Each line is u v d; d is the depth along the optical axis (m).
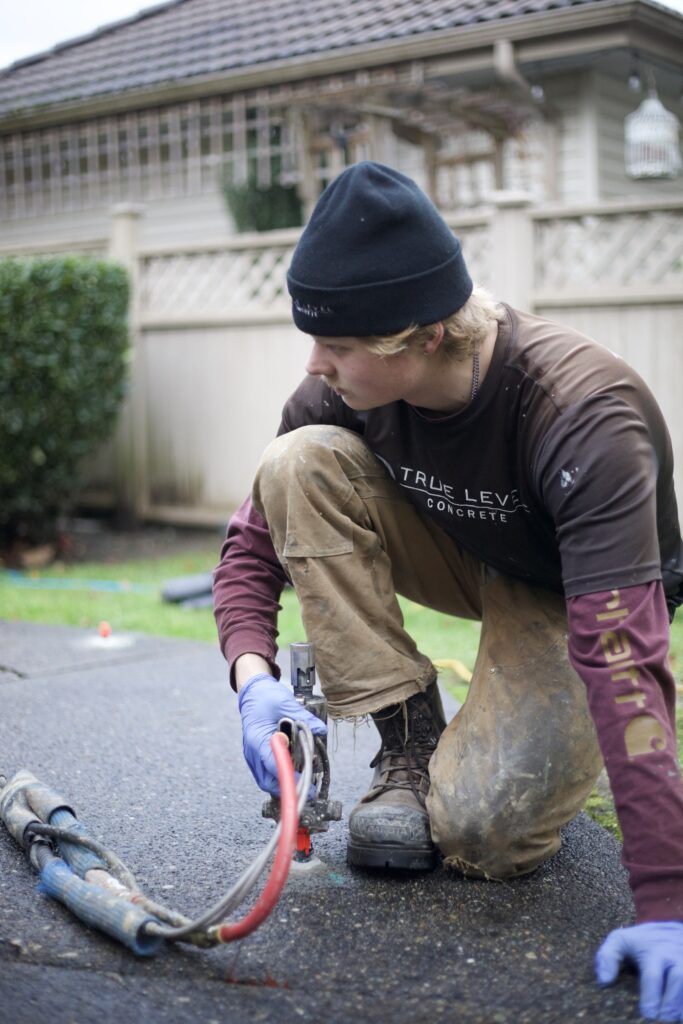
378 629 2.03
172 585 4.77
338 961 1.68
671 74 8.50
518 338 1.76
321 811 1.81
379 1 9.53
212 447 6.73
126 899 1.76
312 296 1.65
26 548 6.12
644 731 1.52
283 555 1.98
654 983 1.47
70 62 11.64
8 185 11.63
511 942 1.74
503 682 1.95
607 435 1.61
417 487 1.97
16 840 2.06
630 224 5.23
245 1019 1.51
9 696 3.25
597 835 2.22
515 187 8.66
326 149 8.52
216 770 2.61
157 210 10.98
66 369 6.00
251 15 10.73
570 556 1.60
